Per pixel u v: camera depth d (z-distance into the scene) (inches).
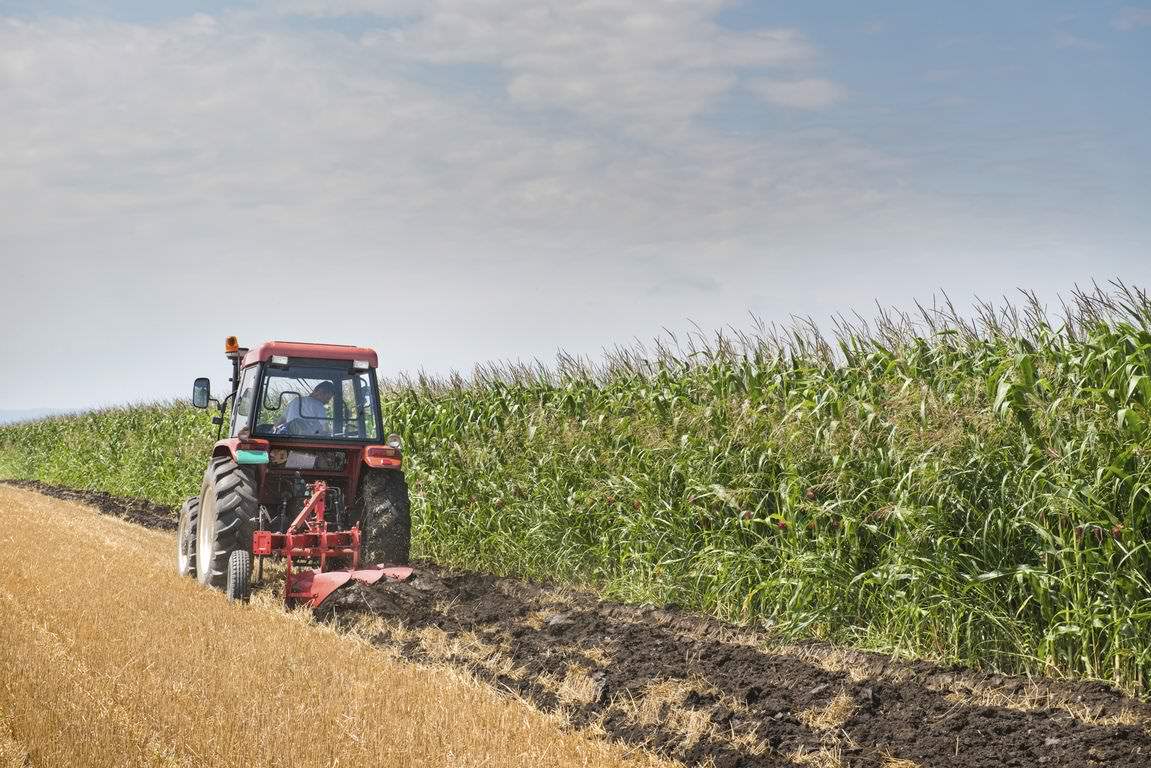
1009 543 265.0
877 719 232.7
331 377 425.1
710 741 226.1
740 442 348.5
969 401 288.5
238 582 365.1
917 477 283.1
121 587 390.3
